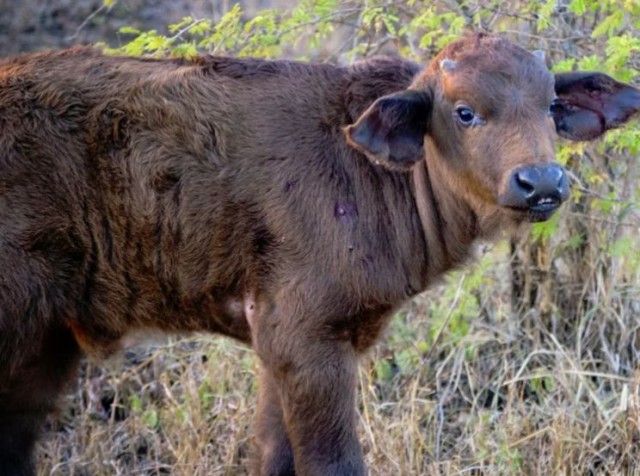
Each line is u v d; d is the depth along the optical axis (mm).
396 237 11328
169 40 13844
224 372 14453
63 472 13953
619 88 11180
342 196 11203
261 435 12414
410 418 13516
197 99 11430
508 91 10242
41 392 12031
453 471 13273
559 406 13773
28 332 11453
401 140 10773
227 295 11594
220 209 11320
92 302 11734
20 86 11453
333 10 14633
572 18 14828
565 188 9891
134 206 11430
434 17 13641
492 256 15211
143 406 14695
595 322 14836
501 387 14758
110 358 12438
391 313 11633
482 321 15312
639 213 14672
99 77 11586
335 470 11305
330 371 11188
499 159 10148
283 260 11180
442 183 11203
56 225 11336
